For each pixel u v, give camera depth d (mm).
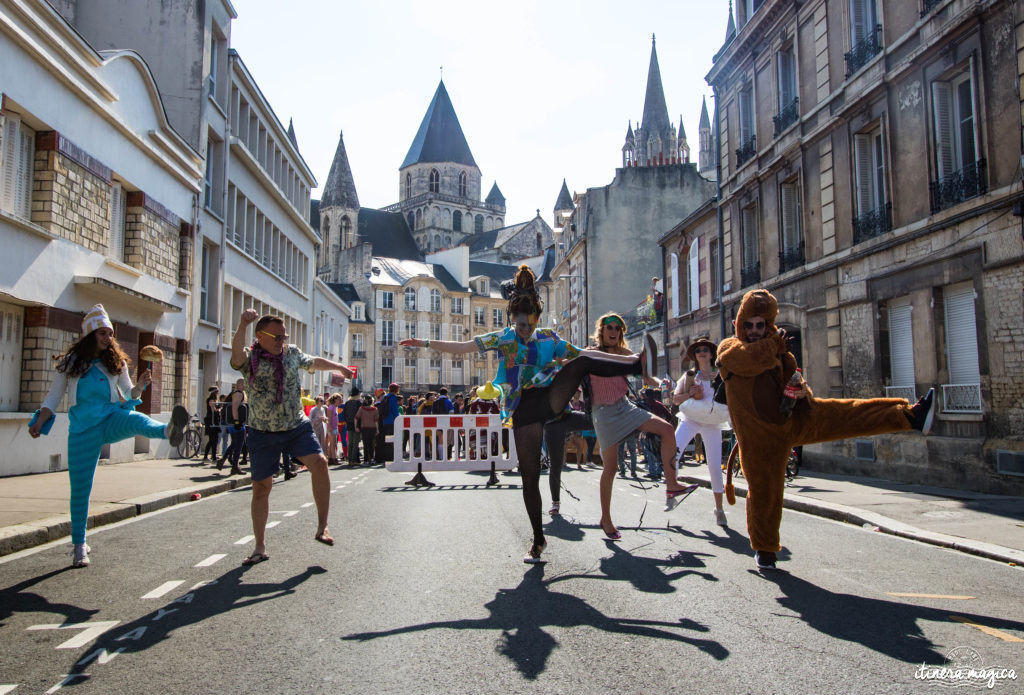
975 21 11836
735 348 5434
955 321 12578
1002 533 7254
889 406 5258
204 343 22609
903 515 8484
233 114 26344
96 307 5980
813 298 17234
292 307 35688
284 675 3428
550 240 108938
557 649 3734
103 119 15930
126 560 6113
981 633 3996
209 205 23531
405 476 15547
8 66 12445
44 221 13797
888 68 14336
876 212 14773
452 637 3943
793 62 19406
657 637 3914
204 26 22281
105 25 22047
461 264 87500
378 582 5215
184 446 19734
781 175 19219
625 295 41156
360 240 97312
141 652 3770
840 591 4941
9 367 13086
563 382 5637
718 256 23547
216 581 5305
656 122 79000
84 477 5898
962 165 12742
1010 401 11070
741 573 5449
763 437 5418
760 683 3270
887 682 3281
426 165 119250
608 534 6898
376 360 77938
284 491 12117
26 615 4465
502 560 5914
